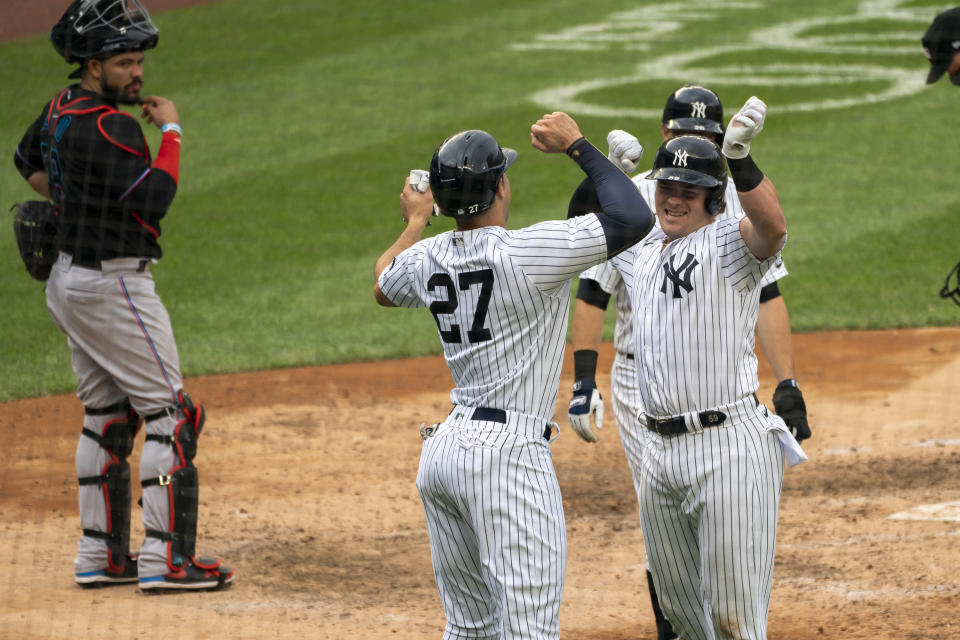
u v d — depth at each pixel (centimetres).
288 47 7900
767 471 1327
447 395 3084
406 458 2572
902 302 3756
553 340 1245
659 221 1384
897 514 2092
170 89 7000
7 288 4122
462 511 1245
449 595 1316
